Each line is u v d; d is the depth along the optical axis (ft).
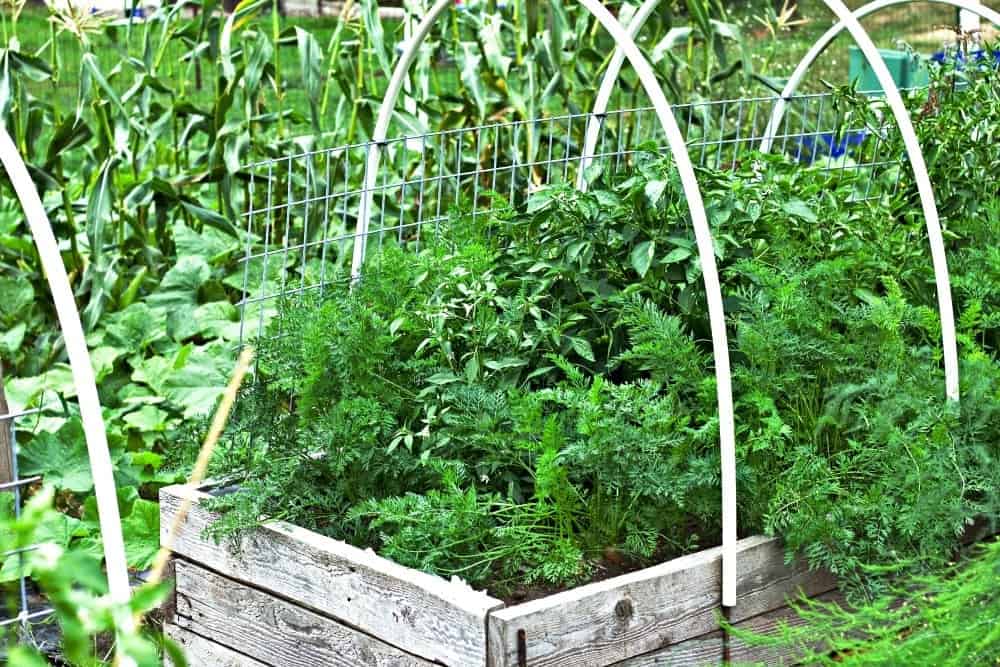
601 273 9.45
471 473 8.60
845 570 7.86
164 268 15.30
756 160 10.33
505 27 16.76
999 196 11.96
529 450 8.20
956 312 10.77
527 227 9.71
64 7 13.76
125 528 10.37
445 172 14.88
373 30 14.01
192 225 15.74
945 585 6.19
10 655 3.08
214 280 14.19
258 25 14.43
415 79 15.34
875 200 11.44
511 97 14.37
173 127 15.38
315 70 13.87
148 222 16.38
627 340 9.29
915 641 5.78
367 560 7.56
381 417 8.30
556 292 9.43
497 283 9.02
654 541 7.91
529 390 8.73
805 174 10.32
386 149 14.15
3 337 13.10
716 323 7.53
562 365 8.40
